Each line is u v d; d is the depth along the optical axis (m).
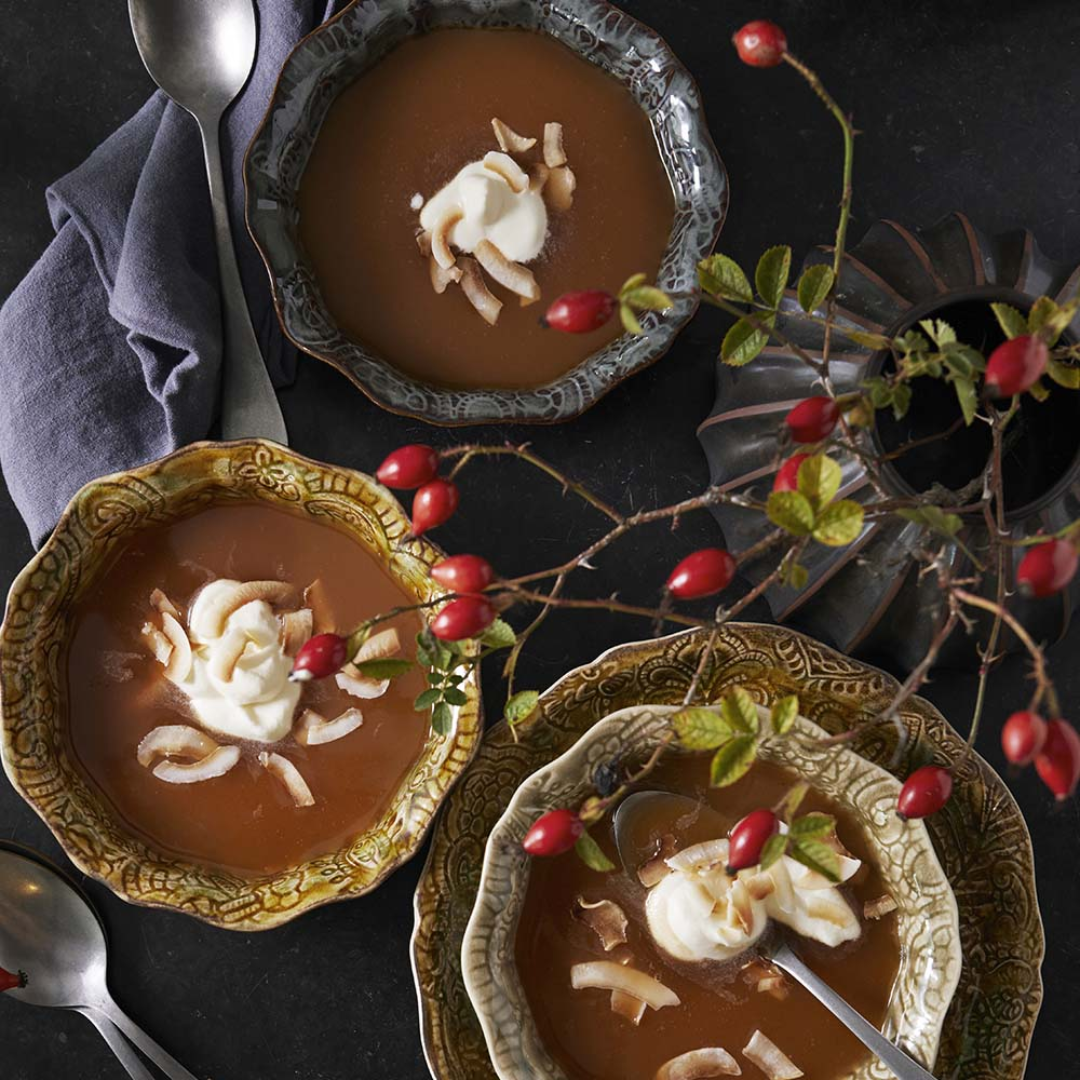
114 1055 0.80
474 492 0.81
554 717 0.75
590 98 0.79
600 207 0.79
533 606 0.80
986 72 0.82
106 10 0.81
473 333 0.78
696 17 0.82
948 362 0.58
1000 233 0.79
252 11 0.79
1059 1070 0.80
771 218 0.82
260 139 0.76
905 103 0.82
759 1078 0.74
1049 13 0.82
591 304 0.57
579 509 0.81
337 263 0.78
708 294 0.58
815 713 0.76
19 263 0.81
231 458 0.74
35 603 0.74
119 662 0.77
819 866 0.57
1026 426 0.73
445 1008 0.74
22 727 0.74
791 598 0.76
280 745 0.77
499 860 0.71
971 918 0.76
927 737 0.75
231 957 0.79
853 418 0.58
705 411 0.81
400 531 0.74
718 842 0.74
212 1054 0.79
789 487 0.58
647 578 0.81
